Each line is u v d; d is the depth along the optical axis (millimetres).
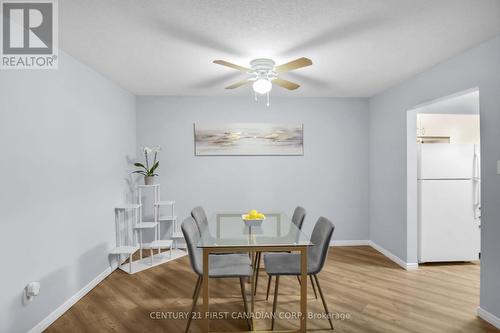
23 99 2166
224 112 4586
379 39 2434
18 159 2105
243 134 4602
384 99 4219
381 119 4312
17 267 2094
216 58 2879
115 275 3500
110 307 2717
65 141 2686
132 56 2826
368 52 2725
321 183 4699
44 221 2383
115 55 2793
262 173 4637
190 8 1950
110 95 3643
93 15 2033
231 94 4438
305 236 2498
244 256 2816
